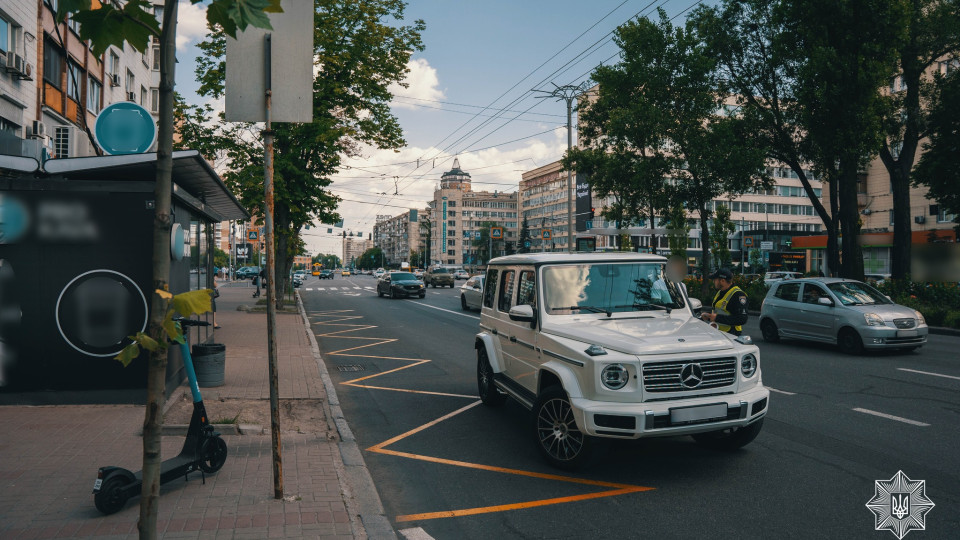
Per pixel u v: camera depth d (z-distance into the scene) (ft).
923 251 72.18
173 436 20.26
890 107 69.77
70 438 19.45
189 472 15.74
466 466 18.65
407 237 592.19
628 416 15.79
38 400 23.61
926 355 39.27
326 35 71.72
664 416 15.87
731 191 76.43
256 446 19.83
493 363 23.95
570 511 14.94
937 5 67.51
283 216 72.49
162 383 7.72
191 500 14.71
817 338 42.06
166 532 12.80
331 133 69.15
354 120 76.79
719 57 77.05
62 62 65.67
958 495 15.58
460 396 29.07
